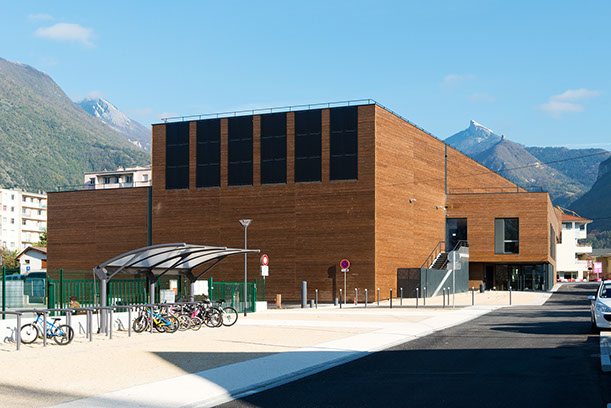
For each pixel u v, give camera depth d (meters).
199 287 31.80
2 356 15.87
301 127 48.50
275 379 12.67
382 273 46.88
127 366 14.20
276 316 30.42
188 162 51.41
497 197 58.62
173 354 16.28
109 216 53.62
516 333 21.45
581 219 132.00
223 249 24.03
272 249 48.50
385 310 35.31
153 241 51.88
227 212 49.97
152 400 10.52
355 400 10.51
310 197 47.81
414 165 52.97
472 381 12.14
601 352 16.06
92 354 16.12
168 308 23.31
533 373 13.01
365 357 16.16
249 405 10.29
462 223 59.47
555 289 67.75
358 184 46.69
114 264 22.55
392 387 11.66
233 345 18.33
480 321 27.11
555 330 22.27
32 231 152.00
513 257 58.03
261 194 49.12
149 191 52.78
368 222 46.22
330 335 21.23
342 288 46.50
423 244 54.28
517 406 9.80
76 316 21.41
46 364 14.42
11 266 96.12
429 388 11.47
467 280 58.16
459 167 63.50
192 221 50.91
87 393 11.10
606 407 9.65
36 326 18.95
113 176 112.81
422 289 47.62
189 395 10.93
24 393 11.07
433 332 22.59
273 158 49.03
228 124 50.53
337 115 47.69
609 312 20.64
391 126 49.16
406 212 51.25
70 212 54.78
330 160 47.56
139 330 22.02
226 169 50.28
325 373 13.62
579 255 134.12
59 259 54.75
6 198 145.50
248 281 48.94
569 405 9.81
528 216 57.97
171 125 52.06
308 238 47.62
